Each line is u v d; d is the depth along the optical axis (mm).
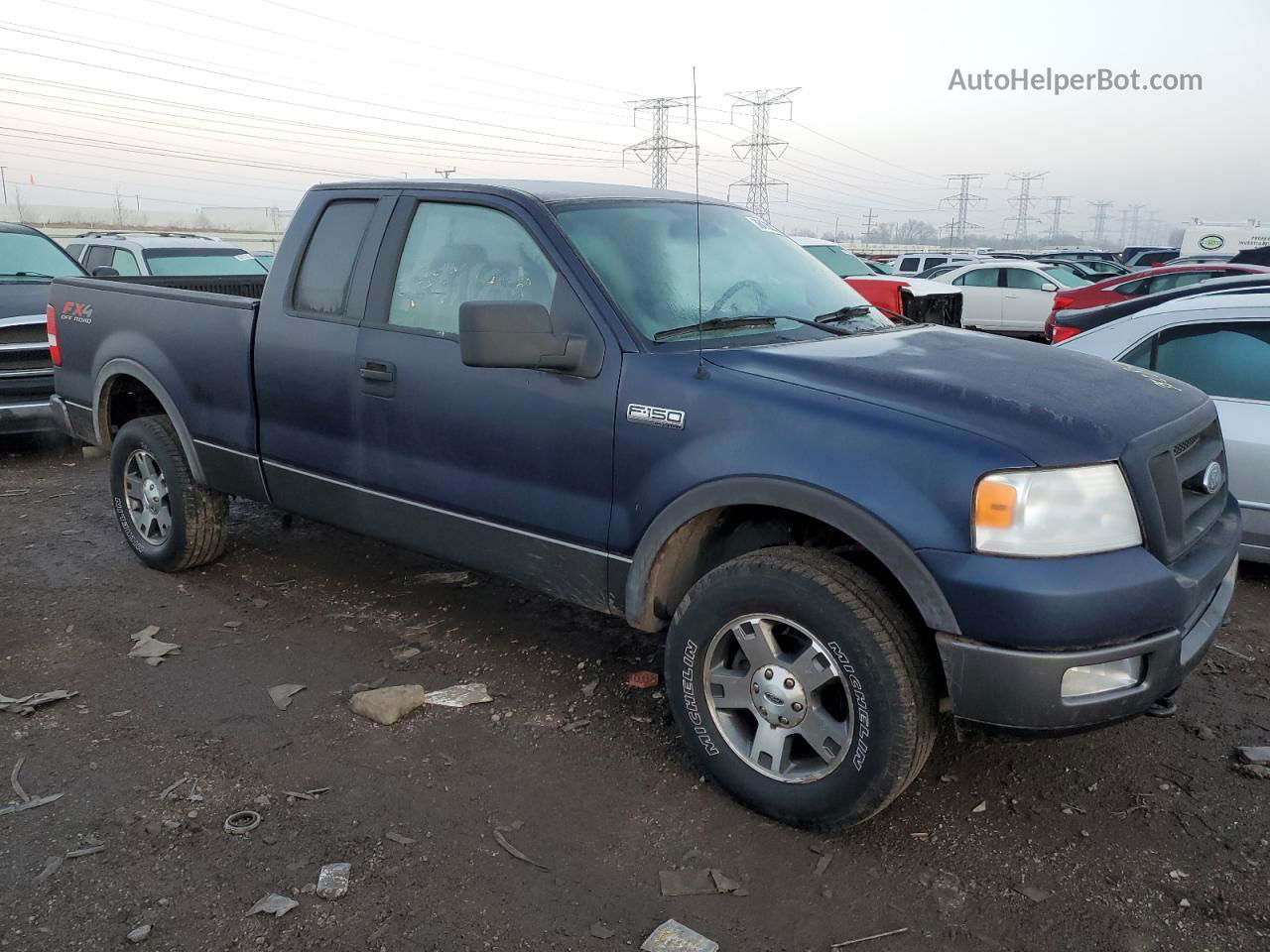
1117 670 2662
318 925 2598
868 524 2723
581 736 3586
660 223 3820
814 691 2926
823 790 2912
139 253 11516
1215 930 2596
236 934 2562
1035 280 18375
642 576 3232
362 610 4719
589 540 3373
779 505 2887
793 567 2891
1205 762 3428
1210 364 5117
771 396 2963
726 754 3125
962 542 2621
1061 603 2533
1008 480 2602
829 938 2580
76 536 5832
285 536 5785
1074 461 2627
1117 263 32312
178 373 4770
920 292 13422
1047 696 2590
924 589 2658
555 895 2729
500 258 3658
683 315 3447
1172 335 5262
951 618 2637
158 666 4113
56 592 4934
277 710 3758
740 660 3154
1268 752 3422
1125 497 2682
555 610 4738
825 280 4156
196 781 3266
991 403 2795
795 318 3619
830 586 2809
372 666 4133
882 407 2826
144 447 5066
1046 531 2594
